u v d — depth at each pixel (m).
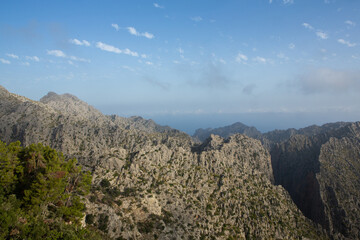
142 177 110.62
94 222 72.56
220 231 110.19
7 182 53.97
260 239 116.31
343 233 158.25
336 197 178.62
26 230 43.75
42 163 59.34
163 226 88.75
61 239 47.75
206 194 126.31
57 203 61.66
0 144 57.97
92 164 111.44
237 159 172.62
